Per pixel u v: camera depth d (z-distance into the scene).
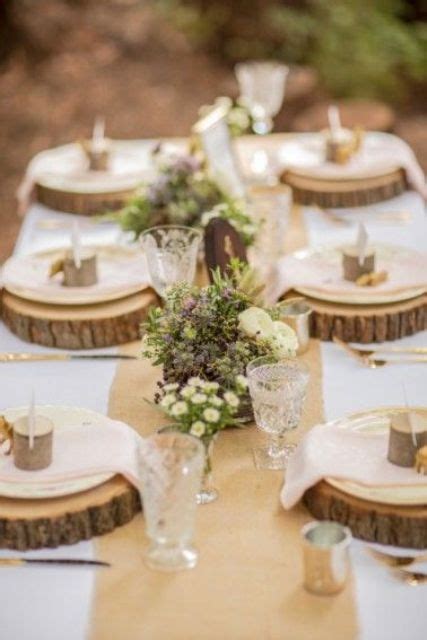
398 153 4.55
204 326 2.73
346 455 2.48
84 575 2.24
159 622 2.11
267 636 2.07
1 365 3.14
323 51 8.58
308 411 2.85
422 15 9.23
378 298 3.27
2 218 7.31
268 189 3.97
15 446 2.44
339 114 7.04
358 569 2.25
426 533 2.32
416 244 3.93
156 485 2.16
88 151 4.47
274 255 3.70
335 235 4.04
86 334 3.23
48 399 2.95
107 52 8.50
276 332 2.74
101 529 2.37
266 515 2.43
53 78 8.35
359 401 2.91
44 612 2.14
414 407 2.70
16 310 3.29
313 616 2.12
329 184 4.34
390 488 2.37
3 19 8.60
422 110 8.55
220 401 2.38
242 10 8.61
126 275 3.43
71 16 8.65
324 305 3.30
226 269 3.21
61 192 4.29
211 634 2.08
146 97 8.20
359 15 8.77
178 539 2.22
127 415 2.86
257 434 2.76
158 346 2.78
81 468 2.42
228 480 2.56
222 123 4.25
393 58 8.68
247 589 2.19
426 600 2.16
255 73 4.63
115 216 3.91
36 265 3.53
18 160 7.80
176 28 8.68
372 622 2.10
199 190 3.72
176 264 3.00
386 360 3.14
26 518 2.31
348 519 2.36
